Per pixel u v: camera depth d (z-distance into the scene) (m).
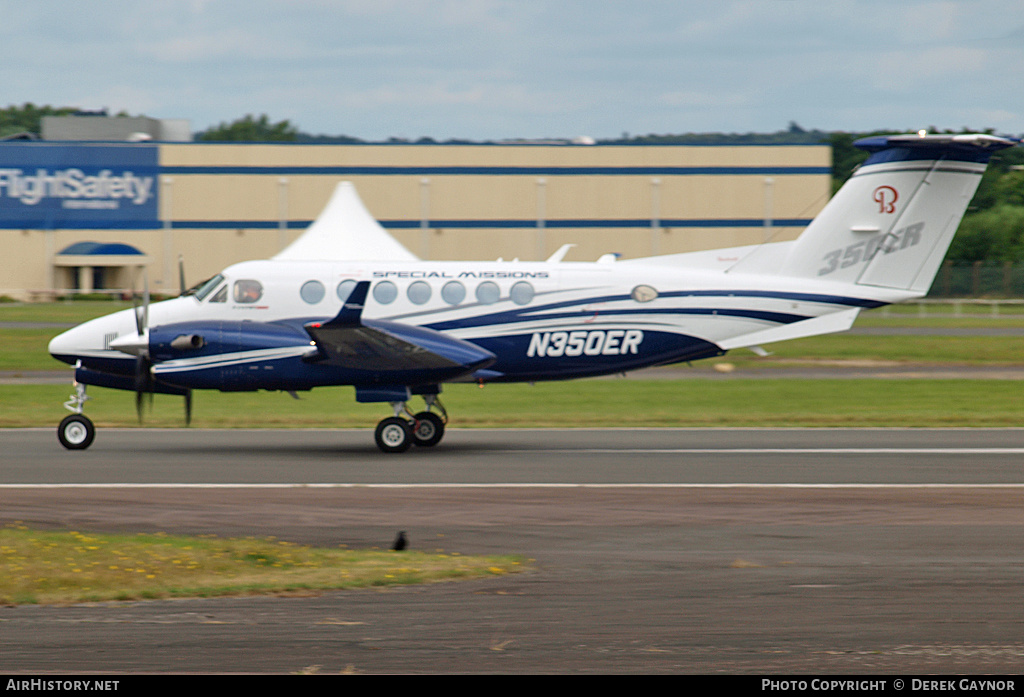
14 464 54.06
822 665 25.06
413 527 39.66
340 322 53.97
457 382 61.22
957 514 41.97
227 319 60.31
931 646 26.39
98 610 29.11
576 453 58.72
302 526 39.78
